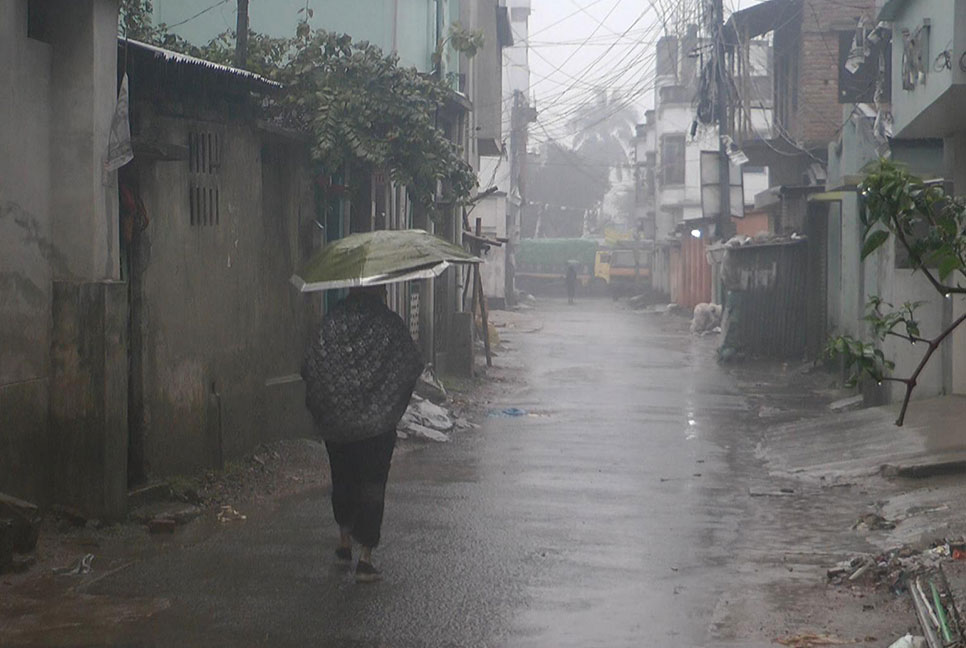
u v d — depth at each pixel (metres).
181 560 8.40
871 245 5.35
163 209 10.48
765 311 27.84
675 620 7.00
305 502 10.71
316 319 14.66
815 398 20.83
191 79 10.78
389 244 8.17
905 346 16.42
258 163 12.56
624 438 15.64
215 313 11.55
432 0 23.19
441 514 10.27
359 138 14.05
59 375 9.04
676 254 57.22
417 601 7.42
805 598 7.48
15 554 8.04
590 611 7.21
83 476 9.04
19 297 8.59
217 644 6.46
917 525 9.57
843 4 29.69
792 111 32.00
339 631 6.74
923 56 14.20
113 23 9.24
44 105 8.95
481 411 18.47
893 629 6.72
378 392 7.98
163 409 10.48
